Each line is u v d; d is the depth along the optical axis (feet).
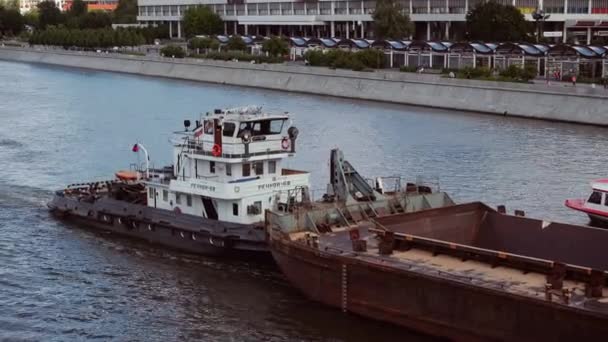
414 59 482.28
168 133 295.89
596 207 175.73
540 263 110.11
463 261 118.32
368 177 219.41
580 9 565.94
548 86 338.54
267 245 144.05
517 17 518.78
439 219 133.80
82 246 164.35
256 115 155.22
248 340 119.85
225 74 510.58
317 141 278.26
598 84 371.15
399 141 278.67
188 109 369.09
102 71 602.85
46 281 144.77
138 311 131.23
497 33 512.22
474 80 371.35
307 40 568.82
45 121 330.95
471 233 135.64
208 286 141.38
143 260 155.33
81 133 298.56
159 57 584.40
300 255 129.08
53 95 429.79
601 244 121.90
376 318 120.88
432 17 604.49
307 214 138.31
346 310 124.77
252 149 153.28
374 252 124.57
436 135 291.99
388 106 385.91
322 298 128.36
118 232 172.76
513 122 326.65
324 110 367.86
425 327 114.73
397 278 115.55
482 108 358.64
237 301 134.41
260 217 153.58
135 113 354.33
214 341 119.85
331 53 477.36
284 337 120.57
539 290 105.50
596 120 314.76
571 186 209.77
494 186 210.38
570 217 181.88
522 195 201.16
